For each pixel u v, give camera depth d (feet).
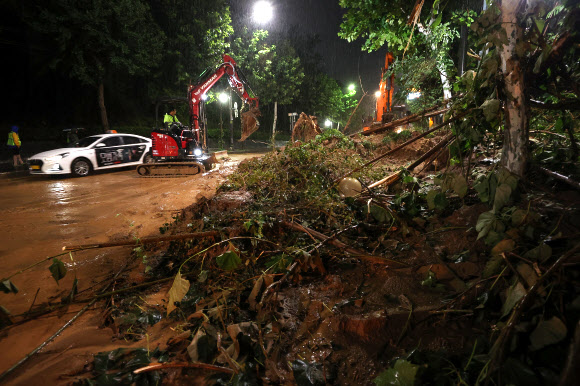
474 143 10.84
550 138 15.43
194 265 10.83
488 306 6.66
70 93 78.64
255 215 11.19
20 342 7.94
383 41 37.93
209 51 76.89
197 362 6.55
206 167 40.29
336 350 6.59
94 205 22.67
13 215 20.13
